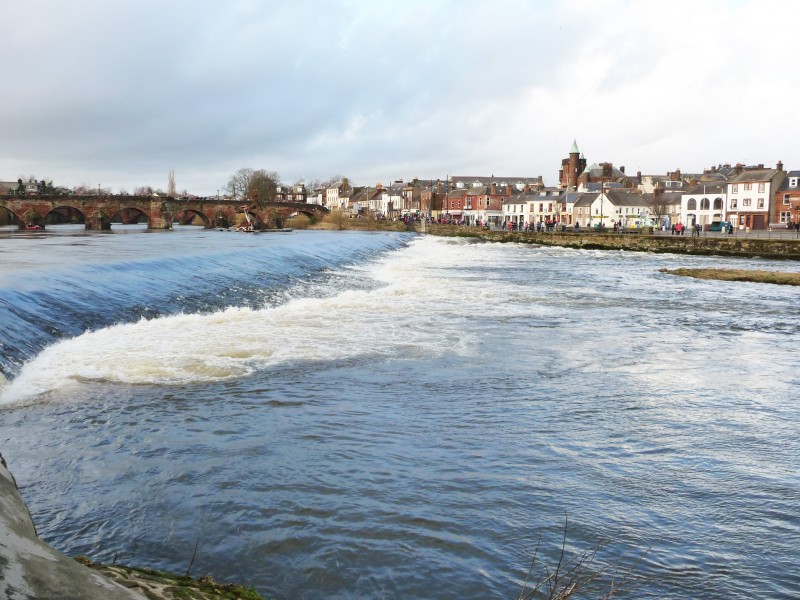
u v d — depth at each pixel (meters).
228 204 106.56
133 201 92.31
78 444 10.01
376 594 6.48
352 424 11.39
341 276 36.59
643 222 129.00
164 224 95.88
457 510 8.24
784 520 8.23
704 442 10.96
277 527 7.68
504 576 6.84
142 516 7.83
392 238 85.31
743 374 16.03
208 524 7.69
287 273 33.69
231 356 15.97
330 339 18.55
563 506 8.45
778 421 12.20
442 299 28.66
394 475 9.25
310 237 66.62
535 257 65.25
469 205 163.38
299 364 15.55
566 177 175.38
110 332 17.88
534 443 10.70
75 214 133.00
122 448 9.93
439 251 71.00
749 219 108.88
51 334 16.27
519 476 9.34
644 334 21.55
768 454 10.46
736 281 41.59
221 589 5.67
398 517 8.00
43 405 11.74
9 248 36.62
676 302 30.45
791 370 16.58
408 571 6.87
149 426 10.93
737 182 109.81
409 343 18.44
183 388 13.18
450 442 10.64
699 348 19.38
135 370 14.25
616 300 30.62
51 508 7.93
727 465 9.97
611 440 10.95
